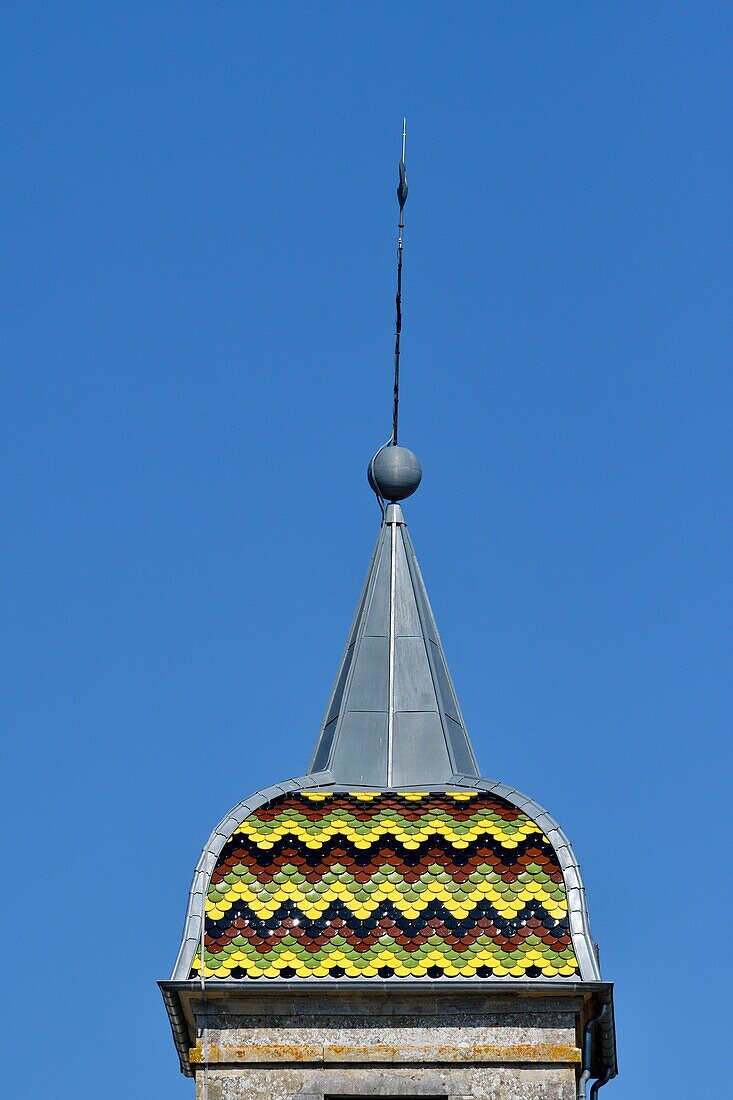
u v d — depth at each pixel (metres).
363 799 50.75
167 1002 47.84
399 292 56.75
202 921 48.44
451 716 52.94
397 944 48.06
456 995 47.62
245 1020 47.69
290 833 49.72
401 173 57.06
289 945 48.09
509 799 50.41
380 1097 47.19
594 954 48.03
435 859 49.19
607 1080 50.38
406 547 55.03
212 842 49.44
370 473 55.69
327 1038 47.56
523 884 48.81
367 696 52.78
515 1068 47.31
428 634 53.94
